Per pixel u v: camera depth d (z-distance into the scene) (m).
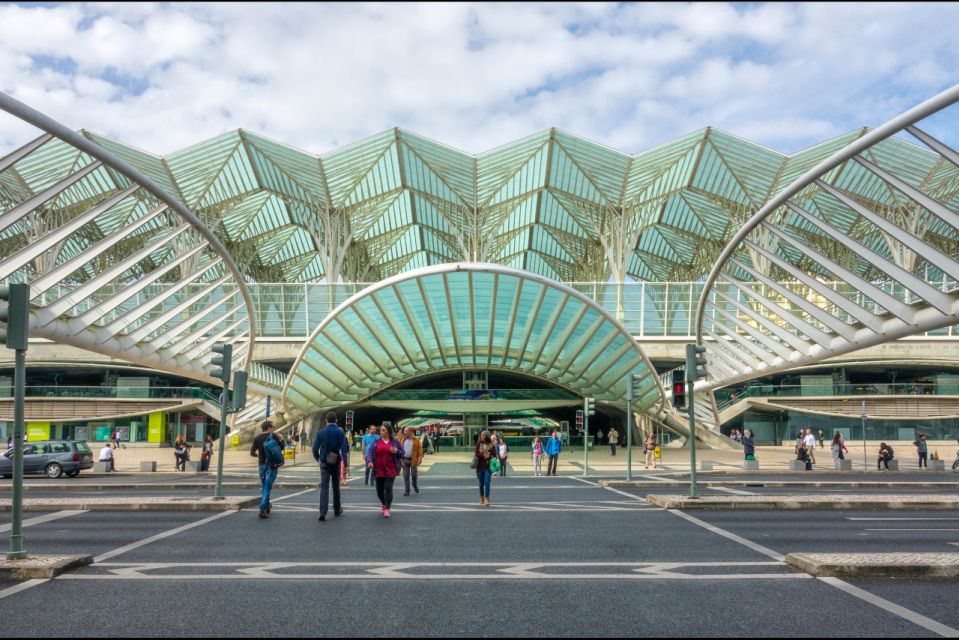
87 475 30.67
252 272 85.88
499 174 63.66
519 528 12.87
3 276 19.38
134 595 7.70
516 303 38.53
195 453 50.09
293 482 23.88
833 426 59.38
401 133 59.75
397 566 9.30
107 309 25.98
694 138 58.72
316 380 44.09
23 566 8.62
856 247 21.92
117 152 55.44
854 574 8.58
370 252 86.81
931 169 55.88
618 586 8.11
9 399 59.00
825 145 57.44
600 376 44.53
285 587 8.08
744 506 16.12
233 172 61.31
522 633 6.30
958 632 6.27
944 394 56.25
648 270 97.19
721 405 60.69
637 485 22.75
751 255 69.50
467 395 49.72
